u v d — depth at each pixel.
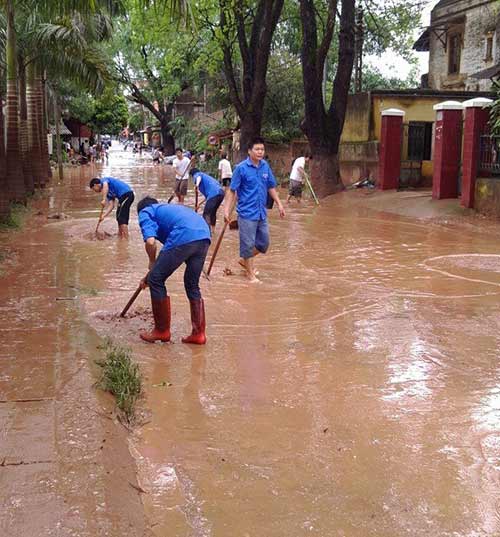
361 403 4.70
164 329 5.97
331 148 21.58
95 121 63.59
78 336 5.88
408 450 4.00
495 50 25.52
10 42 16.47
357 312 7.14
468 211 15.53
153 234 5.86
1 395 4.41
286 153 29.97
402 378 5.20
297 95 30.69
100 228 13.37
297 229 13.87
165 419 4.38
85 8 12.41
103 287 8.11
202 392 4.85
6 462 3.46
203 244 5.91
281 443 4.07
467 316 7.04
